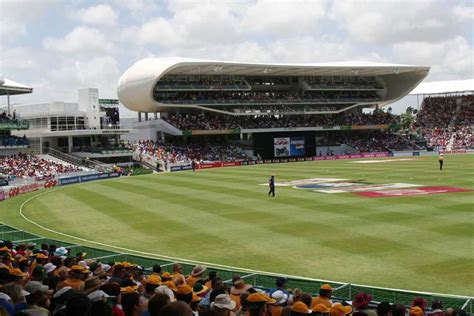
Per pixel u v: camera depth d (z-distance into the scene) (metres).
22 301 8.95
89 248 19.91
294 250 22.89
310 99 110.81
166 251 24.16
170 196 44.78
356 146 111.81
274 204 36.62
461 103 128.50
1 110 96.88
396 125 118.81
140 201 42.50
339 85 113.62
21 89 79.94
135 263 17.56
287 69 99.75
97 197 47.47
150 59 102.12
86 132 89.88
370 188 43.62
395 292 13.00
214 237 26.59
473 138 113.19
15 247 19.52
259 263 21.11
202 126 102.19
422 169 63.03
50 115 90.62
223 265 20.98
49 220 35.19
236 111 104.00
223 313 6.89
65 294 8.34
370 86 116.75
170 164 89.12
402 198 36.47
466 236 23.72
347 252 22.02
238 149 105.00
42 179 63.62
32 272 11.95
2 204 46.25
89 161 84.31
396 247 22.36
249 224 29.47
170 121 101.31
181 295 8.72
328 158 104.88
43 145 89.81
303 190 44.41
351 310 9.35
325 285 10.54
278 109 108.44
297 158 104.75
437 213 29.83
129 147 97.31
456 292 16.41
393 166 70.88
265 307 7.68
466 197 35.78
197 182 57.50
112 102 104.88
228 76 105.75
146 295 9.76
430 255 20.83
